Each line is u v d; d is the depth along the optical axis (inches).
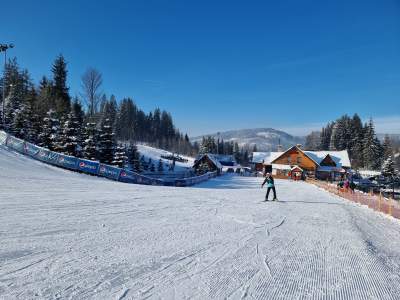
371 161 3865.7
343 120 4896.7
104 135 1710.1
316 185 2047.2
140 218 454.0
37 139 1759.4
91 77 2110.0
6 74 2704.2
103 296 194.4
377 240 430.6
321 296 217.9
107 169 1253.1
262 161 3356.3
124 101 6122.1
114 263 254.5
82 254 271.4
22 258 251.0
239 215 542.6
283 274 256.7
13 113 1908.2
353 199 1092.5
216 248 320.5
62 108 2160.4
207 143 4763.8
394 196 1507.1
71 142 1596.9
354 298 218.7
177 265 260.7
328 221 549.6
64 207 491.8
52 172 1133.7
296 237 398.3
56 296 190.1
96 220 414.0
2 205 469.1
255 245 343.0
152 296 199.2
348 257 321.4
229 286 223.9
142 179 1328.7
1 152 1218.0
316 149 5949.8
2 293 189.5
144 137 6338.6
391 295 228.8
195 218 486.3
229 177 2554.1
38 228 346.9
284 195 1088.2
